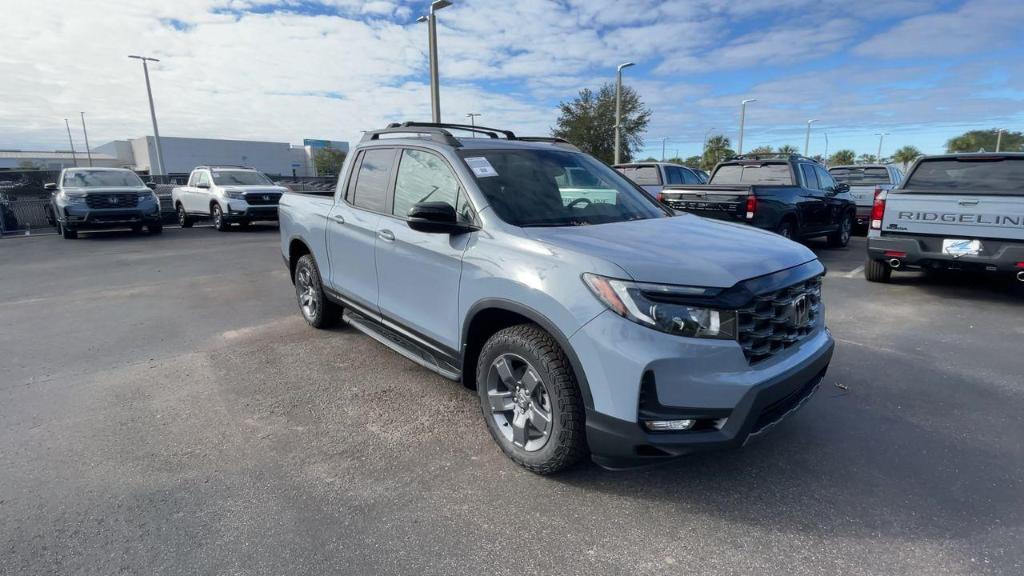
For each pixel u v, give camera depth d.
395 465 3.12
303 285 5.71
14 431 3.50
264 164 87.56
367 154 4.56
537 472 3.00
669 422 2.52
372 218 4.21
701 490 2.88
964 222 6.43
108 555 2.40
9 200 16.94
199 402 3.94
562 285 2.68
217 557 2.39
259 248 12.18
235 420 3.66
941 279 8.08
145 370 4.55
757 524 2.61
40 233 15.66
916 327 5.66
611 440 2.57
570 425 2.77
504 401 3.15
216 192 15.72
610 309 2.52
